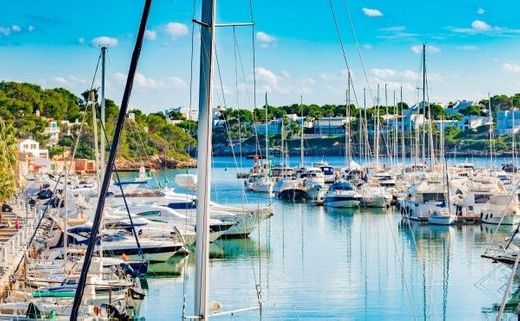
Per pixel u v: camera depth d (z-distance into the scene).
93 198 76.69
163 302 45.34
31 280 43.69
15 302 38.34
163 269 55.34
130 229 59.97
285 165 152.88
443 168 94.81
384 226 82.19
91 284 41.22
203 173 18.64
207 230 18.69
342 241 71.12
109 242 55.81
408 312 43.47
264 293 47.53
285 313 42.31
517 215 79.62
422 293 48.25
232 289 48.72
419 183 89.56
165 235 59.88
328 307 44.19
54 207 77.56
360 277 53.25
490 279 52.22
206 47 18.66
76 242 55.06
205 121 18.64
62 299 38.53
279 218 89.94
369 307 44.38
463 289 49.44
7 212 80.56
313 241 71.00
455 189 88.00
